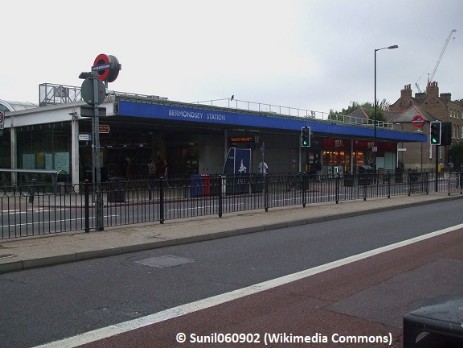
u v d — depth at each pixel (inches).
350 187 767.1
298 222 521.7
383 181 848.9
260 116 1128.8
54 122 981.2
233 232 447.8
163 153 1274.6
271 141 1369.3
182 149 1240.8
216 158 1234.0
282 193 649.6
